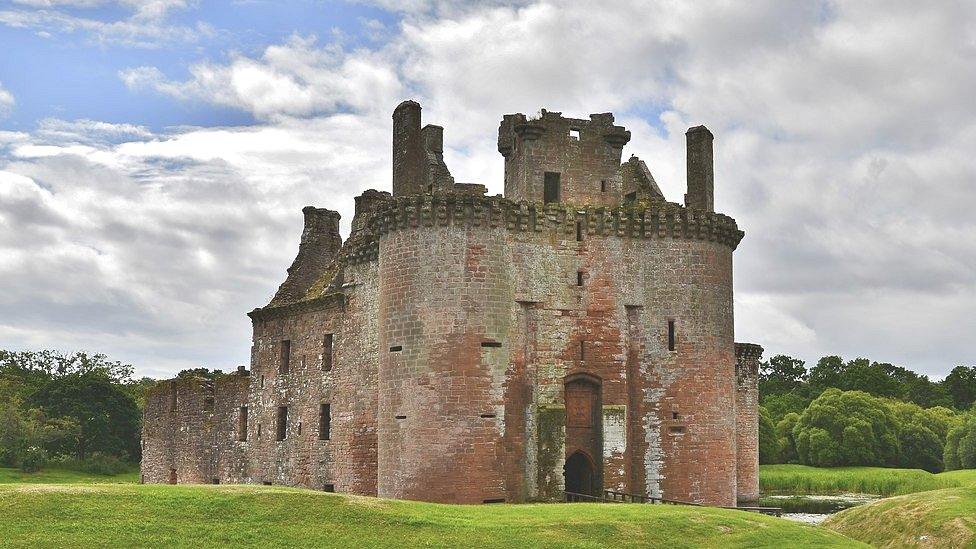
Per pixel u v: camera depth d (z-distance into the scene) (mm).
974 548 34250
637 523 35719
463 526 34531
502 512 37656
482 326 46719
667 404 48844
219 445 73062
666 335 49438
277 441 65688
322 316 62406
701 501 48219
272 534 32750
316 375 62219
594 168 51375
